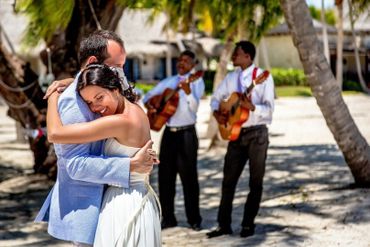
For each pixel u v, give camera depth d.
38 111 9.13
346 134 6.90
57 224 2.95
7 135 15.84
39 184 8.73
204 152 11.80
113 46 3.04
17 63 9.15
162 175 6.23
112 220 2.89
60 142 2.84
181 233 6.04
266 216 6.32
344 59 36.53
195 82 6.14
